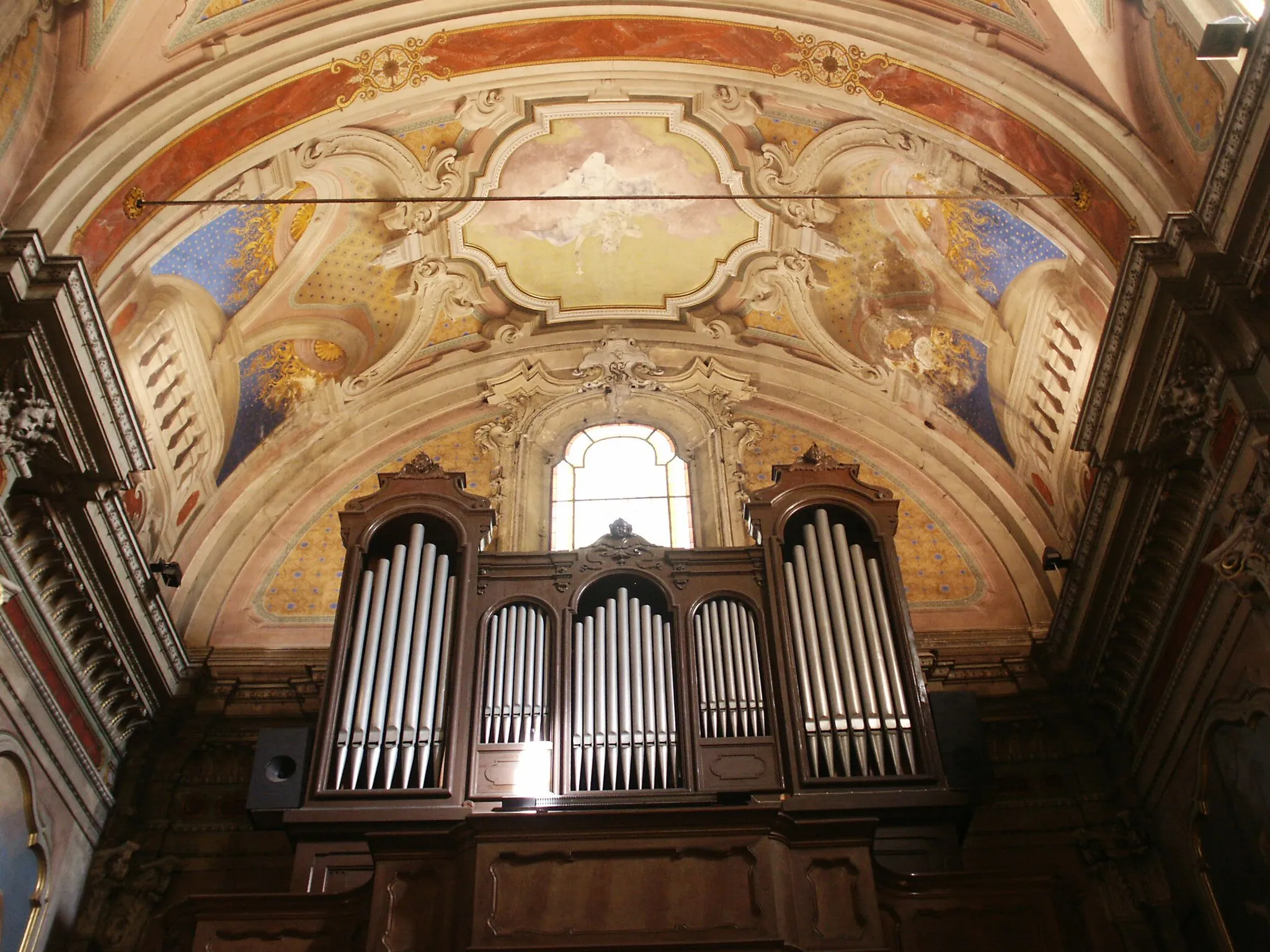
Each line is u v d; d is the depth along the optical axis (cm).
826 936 945
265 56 1224
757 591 1239
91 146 1112
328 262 1474
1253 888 1006
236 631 1414
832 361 1595
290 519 1516
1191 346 975
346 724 1145
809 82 1336
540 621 1226
